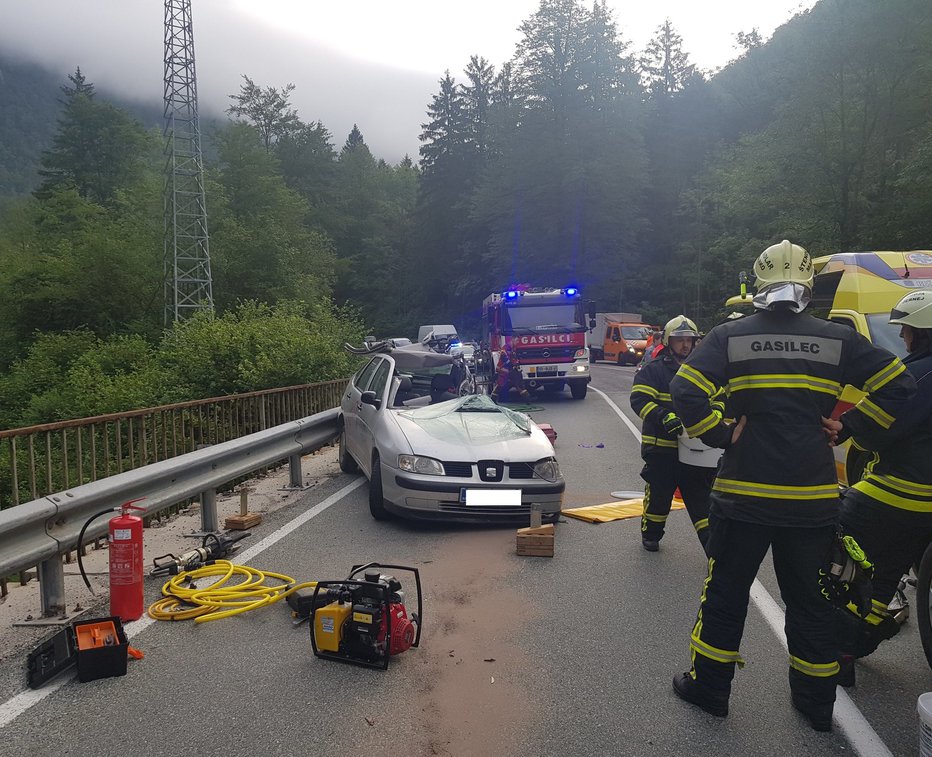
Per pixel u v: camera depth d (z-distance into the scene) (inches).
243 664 174.9
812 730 146.2
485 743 140.6
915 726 148.0
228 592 216.7
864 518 160.4
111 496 223.0
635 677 168.1
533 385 803.4
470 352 1234.0
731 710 154.2
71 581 239.6
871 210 1043.3
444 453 284.8
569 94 2162.9
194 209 1748.3
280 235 1872.5
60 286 1577.3
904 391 139.3
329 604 180.5
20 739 142.9
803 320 144.3
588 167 2128.4
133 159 2677.2
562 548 268.1
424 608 209.3
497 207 2315.5
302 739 142.0
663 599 216.5
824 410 142.4
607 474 410.0
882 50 970.7
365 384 381.1
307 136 3577.8
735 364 144.2
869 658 181.8
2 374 1434.5
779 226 1129.4
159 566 241.9
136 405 669.9
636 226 2293.3
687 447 225.8
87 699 158.4
